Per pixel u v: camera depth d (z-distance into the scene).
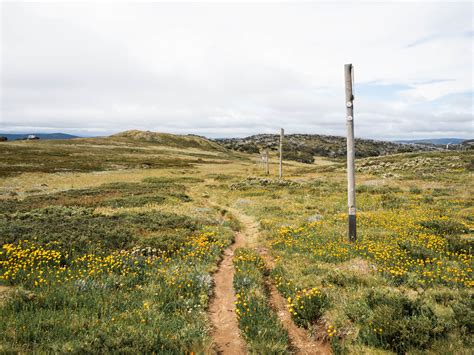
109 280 7.92
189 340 5.53
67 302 6.69
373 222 14.61
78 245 10.56
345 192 26.52
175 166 76.31
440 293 6.48
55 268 8.70
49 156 73.75
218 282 8.73
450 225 12.36
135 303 6.80
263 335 5.59
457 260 8.84
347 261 9.40
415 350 4.78
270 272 9.13
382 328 5.34
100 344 4.99
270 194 28.30
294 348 5.62
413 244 10.26
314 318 6.35
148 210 19.17
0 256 9.13
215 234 13.66
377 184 29.97
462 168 35.09
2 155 67.00
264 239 13.13
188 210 20.48
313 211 19.17
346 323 5.87
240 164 98.38
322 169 58.19
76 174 50.53
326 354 5.41
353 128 11.30
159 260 9.84
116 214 16.98
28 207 20.28
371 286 7.39
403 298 5.98
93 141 124.50
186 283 8.00
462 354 4.52
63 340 5.09
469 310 5.48
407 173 35.66
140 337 5.25
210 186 38.78
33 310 6.21
